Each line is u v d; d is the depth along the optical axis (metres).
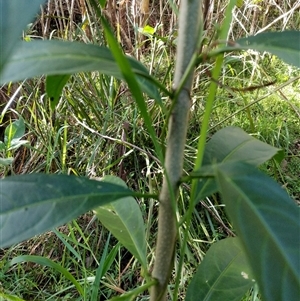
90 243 1.31
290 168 1.56
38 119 1.50
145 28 1.42
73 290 1.19
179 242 1.10
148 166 1.30
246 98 1.71
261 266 0.31
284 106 1.77
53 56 0.40
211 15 1.52
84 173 1.43
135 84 0.36
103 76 1.52
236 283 0.61
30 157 1.52
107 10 1.61
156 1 1.95
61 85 0.56
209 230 1.34
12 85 1.64
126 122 1.41
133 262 1.26
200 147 0.43
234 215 0.34
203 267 0.63
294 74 1.95
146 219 1.31
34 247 1.28
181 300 1.12
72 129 1.53
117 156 1.44
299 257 0.33
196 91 1.58
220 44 0.45
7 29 0.20
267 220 0.34
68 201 0.43
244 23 1.95
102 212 0.65
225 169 0.38
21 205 0.43
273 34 0.43
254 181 0.37
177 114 0.46
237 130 0.60
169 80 1.47
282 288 0.31
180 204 1.30
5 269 1.15
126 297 0.50
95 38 1.52
